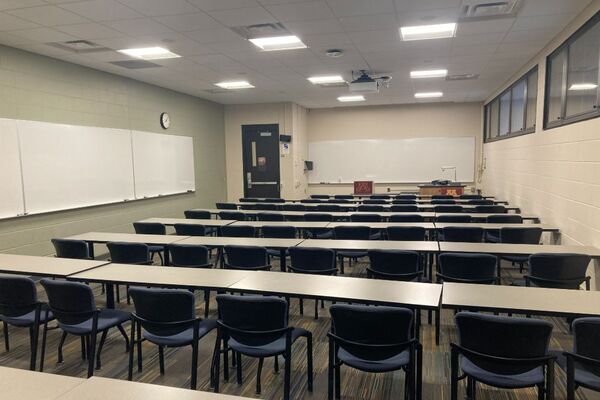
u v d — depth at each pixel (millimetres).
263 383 2918
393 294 2574
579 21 4477
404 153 11609
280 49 5703
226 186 11336
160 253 5523
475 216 5848
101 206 6727
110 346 3514
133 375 3031
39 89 5637
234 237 4941
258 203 8469
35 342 2977
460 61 6523
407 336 2229
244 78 7676
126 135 7305
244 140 11242
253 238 4770
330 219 6117
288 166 10945
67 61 6086
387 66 6852
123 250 4199
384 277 3715
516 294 2553
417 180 11570
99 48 5465
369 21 4598
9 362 3256
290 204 8031
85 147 6379
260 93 9438
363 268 5801
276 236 5215
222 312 2518
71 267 3383
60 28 4617
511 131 7828
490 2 4094
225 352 2889
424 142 11453
